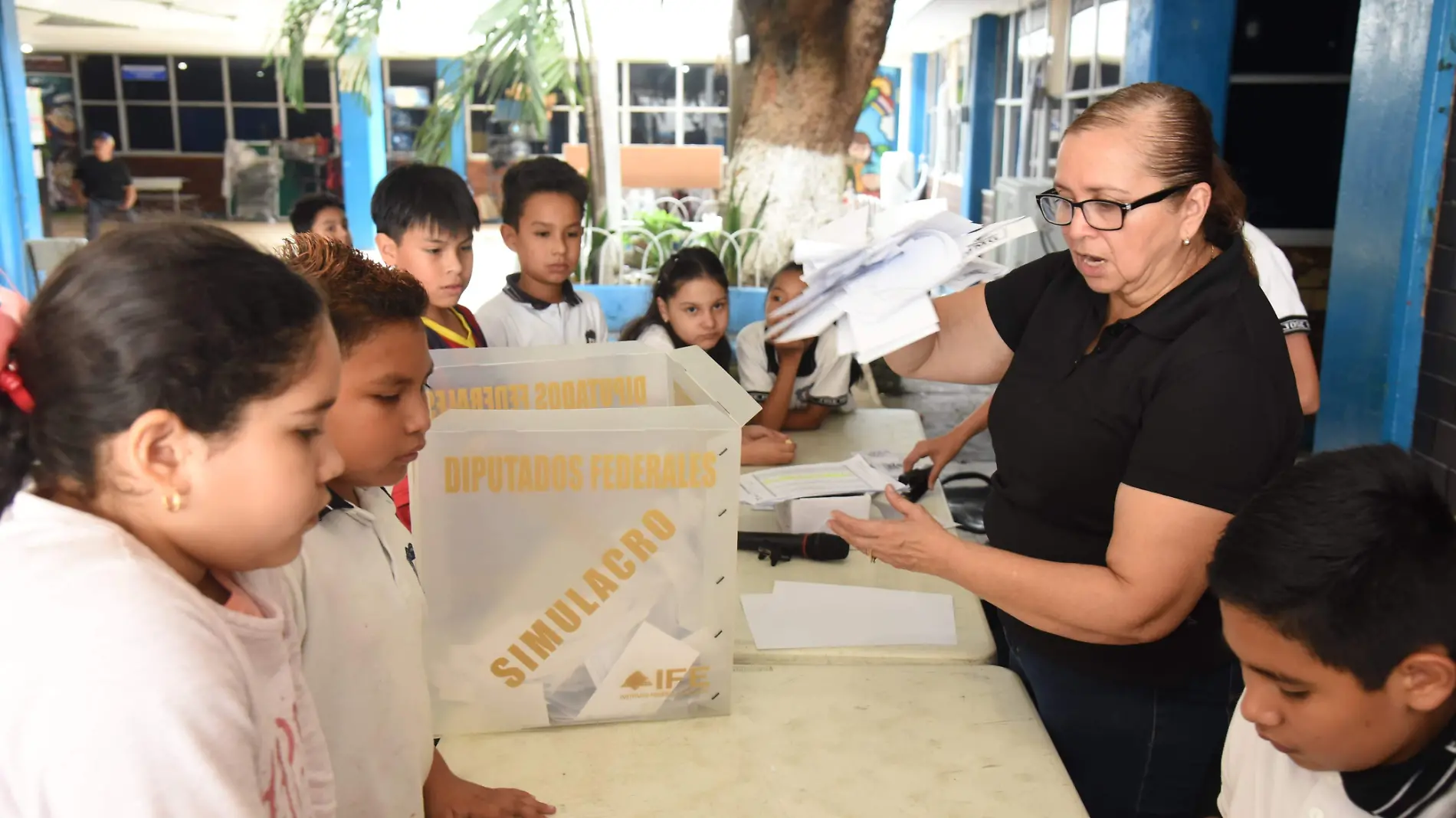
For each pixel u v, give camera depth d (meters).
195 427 0.57
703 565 1.16
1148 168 1.09
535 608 1.15
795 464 2.11
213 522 0.60
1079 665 1.27
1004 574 1.16
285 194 12.52
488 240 10.95
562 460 1.11
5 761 0.54
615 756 1.15
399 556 1.00
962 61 10.03
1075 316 1.27
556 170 2.34
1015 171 8.01
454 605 1.14
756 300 5.27
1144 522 1.10
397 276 0.97
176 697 0.55
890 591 1.54
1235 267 1.15
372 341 0.91
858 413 2.54
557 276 2.36
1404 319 2.66
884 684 1.30
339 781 0.94
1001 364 1.50
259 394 0.58
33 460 0.58
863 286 1.27
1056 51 6.60
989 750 1.17
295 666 0.81
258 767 0.63
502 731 1.19
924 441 1.97
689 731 1.20
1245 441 1.08
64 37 10.96
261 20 9.33
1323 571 0.68
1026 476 1.30
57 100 12.34
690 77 11.55
